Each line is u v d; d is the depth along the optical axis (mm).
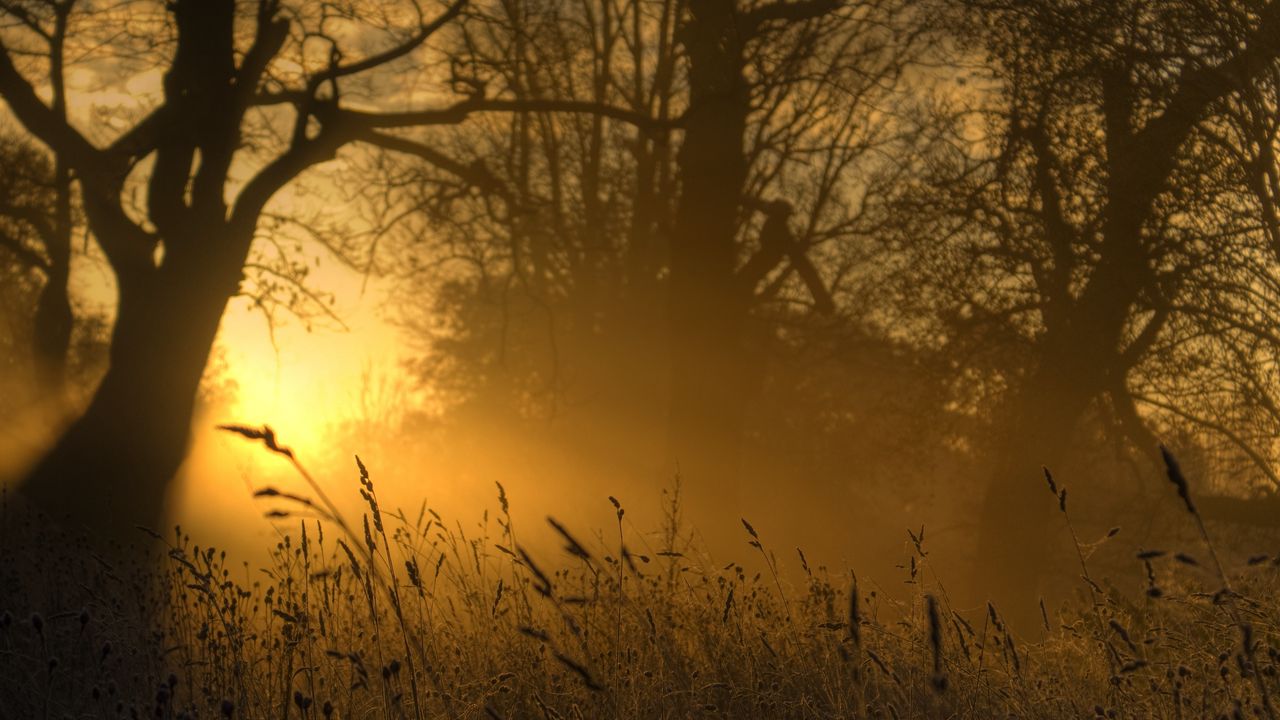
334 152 16359
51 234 18109
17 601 6102
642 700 4402
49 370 17609
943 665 4398
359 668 3908
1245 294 11539
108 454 14477
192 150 15570
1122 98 11867
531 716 4391
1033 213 13617
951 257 14703
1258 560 3262
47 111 14680
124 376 14883
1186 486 2895
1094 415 14961
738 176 19609
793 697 4531
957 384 16203
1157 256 12180
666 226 20969
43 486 14367
